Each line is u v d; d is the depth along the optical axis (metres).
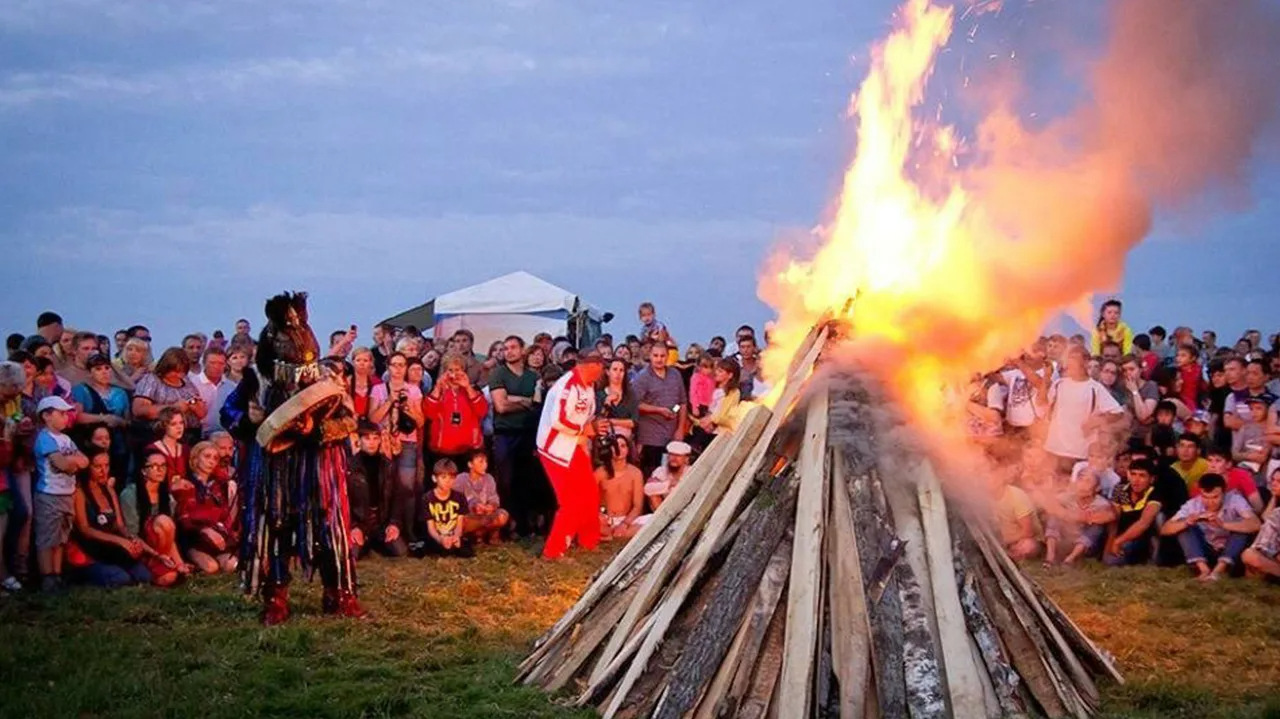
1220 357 14.90
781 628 6.73
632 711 6.80
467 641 8.73
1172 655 8.71
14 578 10.32
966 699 6.46
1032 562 12.59
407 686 7.48
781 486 7.23
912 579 6.76
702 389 15.30
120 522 11.00
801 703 6.36
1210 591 10.91
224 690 7.46
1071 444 12.89
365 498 12.74
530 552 13.12
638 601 7.20
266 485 9.27
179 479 11.50
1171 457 12.79
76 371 12.12
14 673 7.76
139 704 7.12
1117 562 12.41
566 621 7.64
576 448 12.87
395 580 11.34
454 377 13.73
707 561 7.09
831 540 6.89
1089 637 9.11
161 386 12.31
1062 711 6.88
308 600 9.96
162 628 9.09
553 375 14.26
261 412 9.18
